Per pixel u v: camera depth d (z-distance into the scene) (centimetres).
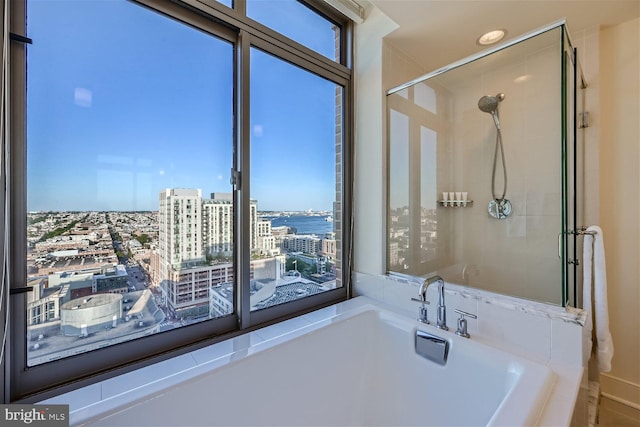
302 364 125
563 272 148
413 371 134
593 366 148
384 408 138
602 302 135
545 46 149
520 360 105
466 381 116
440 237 201
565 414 81
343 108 185
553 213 155
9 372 83
